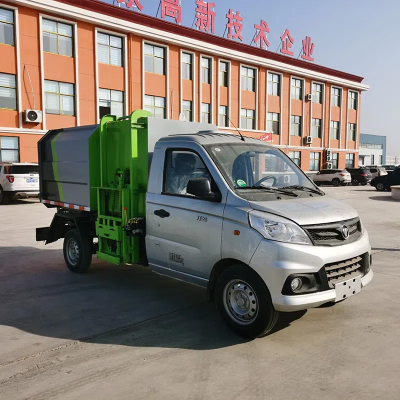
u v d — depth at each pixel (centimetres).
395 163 7644
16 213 1384
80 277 640
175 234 473
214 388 319
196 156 462
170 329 436
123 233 553
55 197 702
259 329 393
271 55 3381
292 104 3688
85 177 613
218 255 424
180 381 329
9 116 2114
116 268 697
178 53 2811
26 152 2164
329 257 382
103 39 2447
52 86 2256
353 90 4306
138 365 356
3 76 2088
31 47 2155
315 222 391
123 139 564
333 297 385
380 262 723
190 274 465
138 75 2597
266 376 337
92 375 339
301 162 3819
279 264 371
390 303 511
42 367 353
